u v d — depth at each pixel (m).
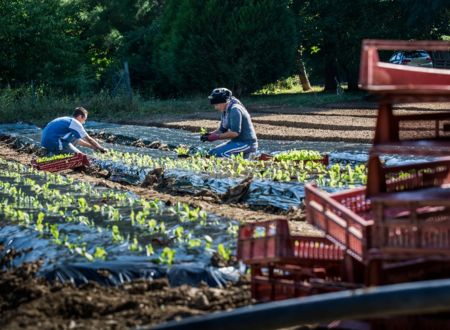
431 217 7.45
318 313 5.82
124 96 36.44
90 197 13.27
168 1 43.75
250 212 12.50
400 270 6.96
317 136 23.91
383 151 6.95
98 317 7.63
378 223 6.72
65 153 18.81
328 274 7.91
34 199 13.14
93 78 44.72
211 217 11.23
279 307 5.87
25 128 29.33
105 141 25.80
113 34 46.38
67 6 45.09
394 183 7.73
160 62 42.81
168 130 27.66
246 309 5.92
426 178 8.03
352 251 7.05
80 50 43.84
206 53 40.25
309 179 14.38
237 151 17.86
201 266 8.70
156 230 10.49
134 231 10.44
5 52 41.00
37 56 41.53
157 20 46.69
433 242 6.54
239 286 8.45
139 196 13.40
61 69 42.44
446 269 7.11
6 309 8.08
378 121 7.01
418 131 7.38
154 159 18.34
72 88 41.88
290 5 46.34
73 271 8.61
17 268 8.98
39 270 8.80
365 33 43.41
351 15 44.12
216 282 8.51
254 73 40.38
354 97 41.12
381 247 6.69
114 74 42.44
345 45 44.81
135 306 7.81
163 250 9.22
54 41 41.66
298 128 27.12
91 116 35.03
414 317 6.82
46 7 41.59
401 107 32.00
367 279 6.86
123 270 8.62
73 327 7.31
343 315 5.79
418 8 40.97
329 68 48.09
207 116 33.09
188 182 15.13
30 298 8.12
